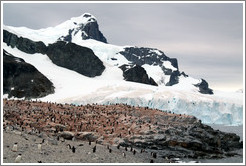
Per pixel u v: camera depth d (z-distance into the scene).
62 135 68.31
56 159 43.09
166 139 70.81
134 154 59.28
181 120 89.38
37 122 77.19
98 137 70.44
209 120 191.50
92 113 91.88
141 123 82.06
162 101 189.12
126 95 187.38
